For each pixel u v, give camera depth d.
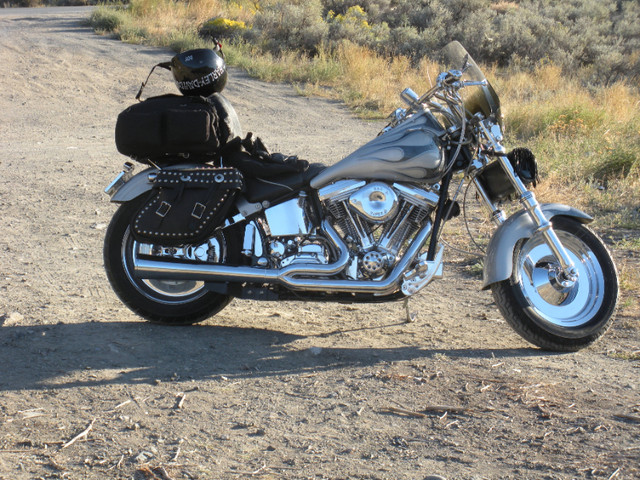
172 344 4.48
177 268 4.49
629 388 3.92
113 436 3.33
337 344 4.60
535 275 4.59
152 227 4.42
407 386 3.93
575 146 11.21
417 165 4.36
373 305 5.48
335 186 4.39
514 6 34.28
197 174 4.41
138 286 4.73
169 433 3.38
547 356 4.43
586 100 15.17
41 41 22.05
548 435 3.37
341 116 15.69
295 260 4.47
